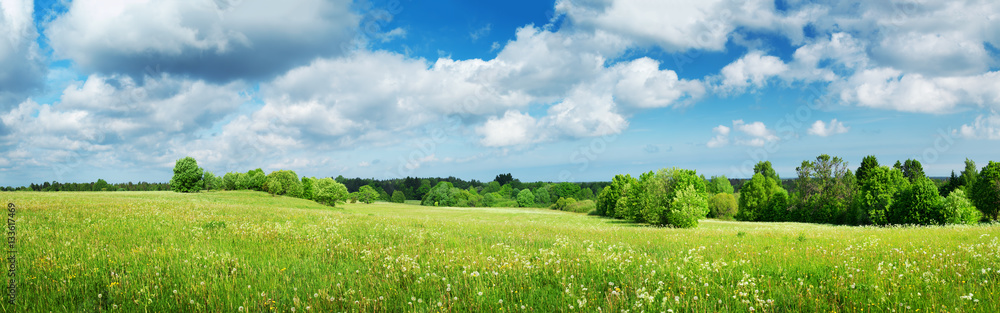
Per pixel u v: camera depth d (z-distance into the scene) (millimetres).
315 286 8156
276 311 6559
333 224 20516
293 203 66438
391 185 175500
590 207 94750
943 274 7965
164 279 8422
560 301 6895
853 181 64812
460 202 137000
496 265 9641
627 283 7938
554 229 23078
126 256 10562
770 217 72938
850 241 14742
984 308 5891
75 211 21812
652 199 47812
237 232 15781
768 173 86500
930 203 46219
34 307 6727
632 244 15266
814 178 69438
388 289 7855
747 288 7383
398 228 19156
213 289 7762
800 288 7137
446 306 6750
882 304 6152
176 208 27094
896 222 50156
